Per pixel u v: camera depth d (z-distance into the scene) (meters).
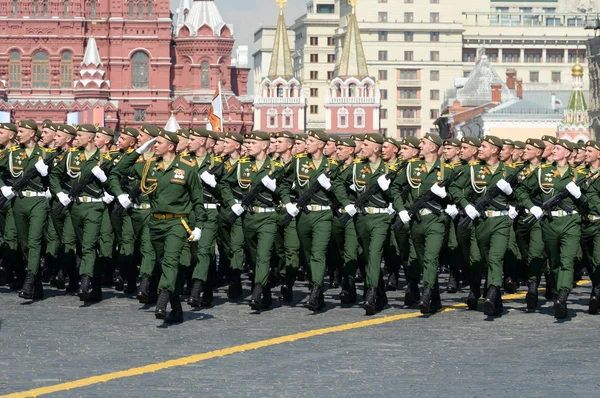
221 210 24.17
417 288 24.05
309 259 23.23
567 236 22.02
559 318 21.98
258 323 21.14
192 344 18.59
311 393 14.81
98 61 160.62
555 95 177.12
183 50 165.25
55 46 162.12
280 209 23.09
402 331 20.27
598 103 152.88
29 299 24.28
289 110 172.00
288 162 23.09
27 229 24.36
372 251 22.69
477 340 19.25
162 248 21.05
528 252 23.84
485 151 22.36
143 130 23.62
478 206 22.20
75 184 23.73
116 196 23.83
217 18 166.38
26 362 16.83
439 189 22.25
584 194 22.38
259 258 22.70
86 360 17.03
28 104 160.75
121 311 22.59
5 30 161.62
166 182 20.62
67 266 25.28
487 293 22.08
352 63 172.38
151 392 14.77
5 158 24.14
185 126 163.62
